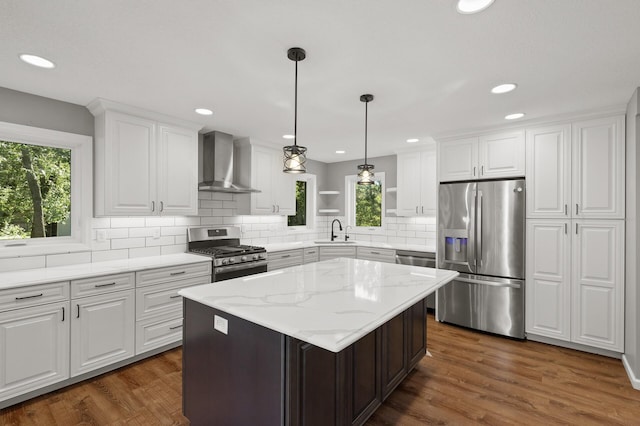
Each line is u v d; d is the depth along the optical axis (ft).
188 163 11.10
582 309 9.91
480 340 10.98
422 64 6.82
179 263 9.85
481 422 6.70
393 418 6.81
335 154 16.89
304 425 4.66
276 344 4.50
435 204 13.99
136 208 9.76
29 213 8.83
